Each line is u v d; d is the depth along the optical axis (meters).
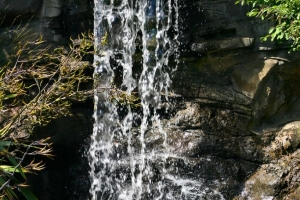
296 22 5.08
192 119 6.04
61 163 6.29
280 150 5.77
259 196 5.57
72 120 6.28
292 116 5.99
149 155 6.14
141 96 6.34
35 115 4.51
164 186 5.95
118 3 6.28
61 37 6.47
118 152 6.30
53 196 6.15
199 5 5.93
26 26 6.38
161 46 6.13
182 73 6.10
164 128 6.20
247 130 5.91
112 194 6.13
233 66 5.84
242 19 5.72
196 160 5.93
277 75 5.75
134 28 6.26
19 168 4.19
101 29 6.29
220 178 5.82
